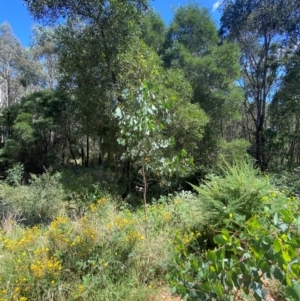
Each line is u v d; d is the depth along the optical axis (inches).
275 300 78.8
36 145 553.0
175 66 428.5
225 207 112.7
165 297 85.6
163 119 125.3
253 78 640.4
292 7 551.8
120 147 307.9
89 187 249.9
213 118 446.0
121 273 93.5
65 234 108.7
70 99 491.2
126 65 289.0
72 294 78.9
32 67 900.0
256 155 577.0
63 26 307.6
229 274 46.5
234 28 621.6
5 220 164.9
